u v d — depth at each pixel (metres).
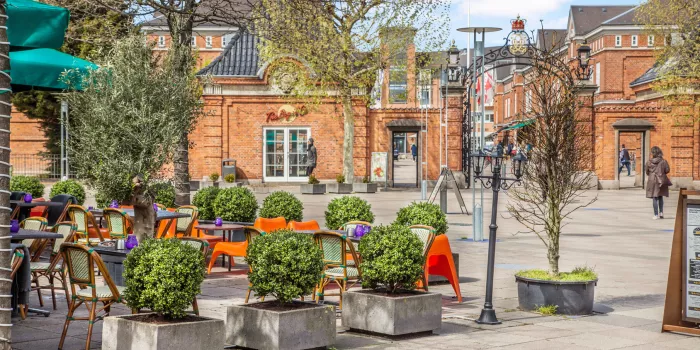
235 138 41.62
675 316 9.51
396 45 37.84
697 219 9.37
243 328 8.11
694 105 40.28
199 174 41.69
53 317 9.62
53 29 9.39
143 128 13.32
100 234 12.93
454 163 42.03
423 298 9.01
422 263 9.12
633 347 8.69
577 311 10.46
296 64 40.28
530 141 11.02
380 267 8.91
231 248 13.47
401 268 8.91
